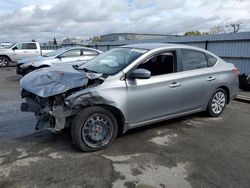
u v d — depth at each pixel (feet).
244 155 11.76
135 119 12.93
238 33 34.86
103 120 11.98
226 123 16.31
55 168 10.25
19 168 10.21
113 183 9.29
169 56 14.16
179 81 14.24
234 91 18.10
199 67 15.70
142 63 13.00
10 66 58.29
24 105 13.60
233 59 36.06
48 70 13.73
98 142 11.93
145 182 9.40
